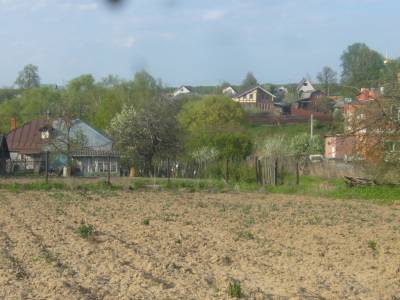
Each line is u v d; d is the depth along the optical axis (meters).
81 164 64.12
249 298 10.40
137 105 75.50
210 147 55.03
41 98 91.50
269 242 16.59
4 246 14.83
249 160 47.09
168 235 17.28
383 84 33.22
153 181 42.41
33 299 10.01
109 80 98.75
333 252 15.32
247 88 129.50
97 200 28.42
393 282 12.10
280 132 81.19
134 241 16.02
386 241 17.42
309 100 108.56
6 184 35.88
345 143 37.00
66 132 62.66
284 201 30.30
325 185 36.97
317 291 11.14
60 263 12.88
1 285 10.89
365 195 33.38
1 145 60.53
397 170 33.06
